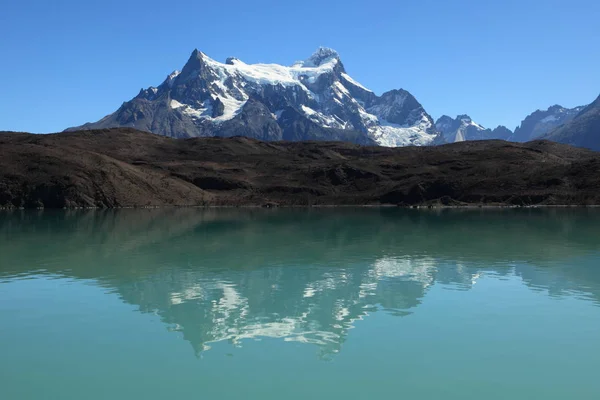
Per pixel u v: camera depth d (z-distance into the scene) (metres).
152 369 10.73
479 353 11.62
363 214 70.38
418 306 15.84
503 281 19.75
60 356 11.51
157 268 23.06
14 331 13.34
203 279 20.36
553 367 10.79
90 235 38.12
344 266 23.52
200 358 11.34
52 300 16.69
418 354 11.54
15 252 28.39
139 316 14.76
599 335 12.85
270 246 31.61
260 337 12.77
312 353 11.62
